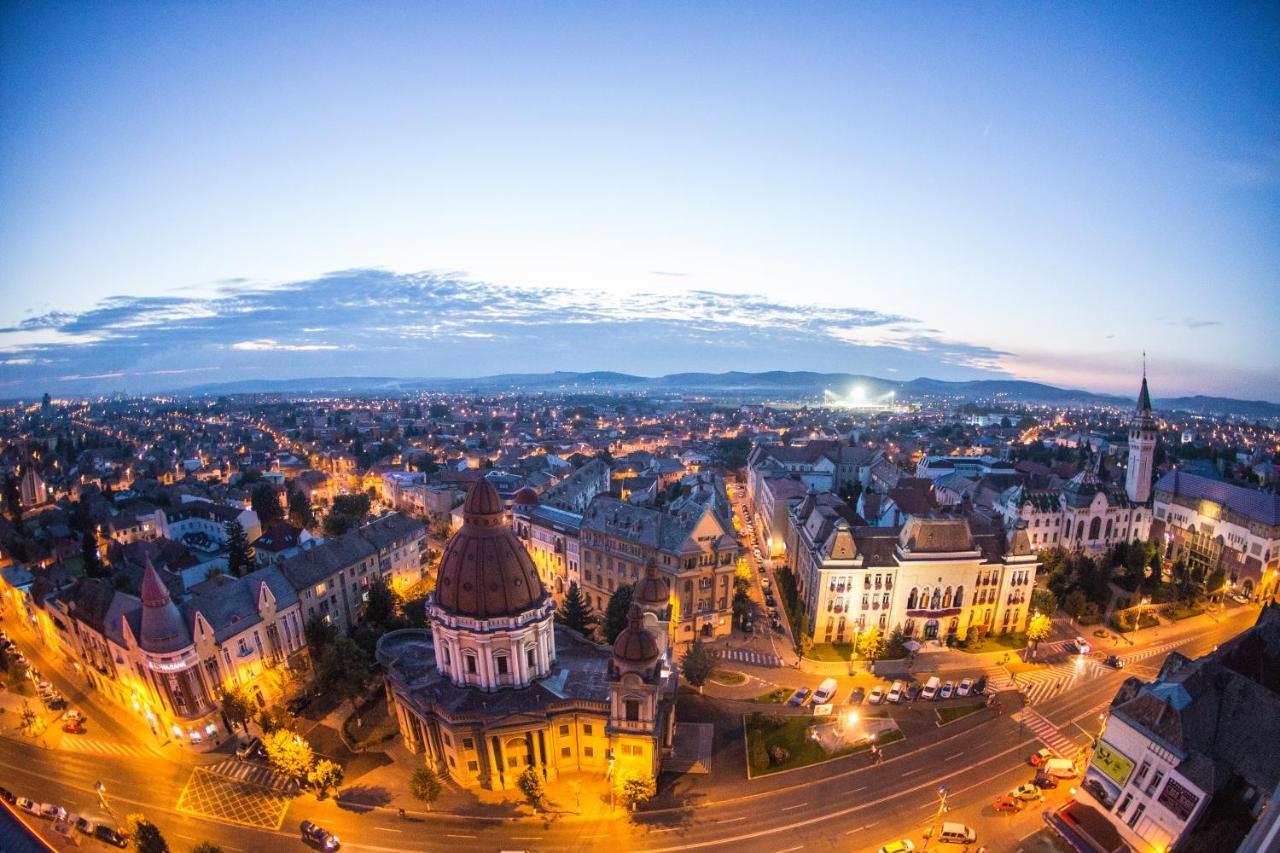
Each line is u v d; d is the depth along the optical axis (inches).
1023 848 3139.8
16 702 4554.6
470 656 3639.3
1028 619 5201.8
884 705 4293.8
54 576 5329.7
